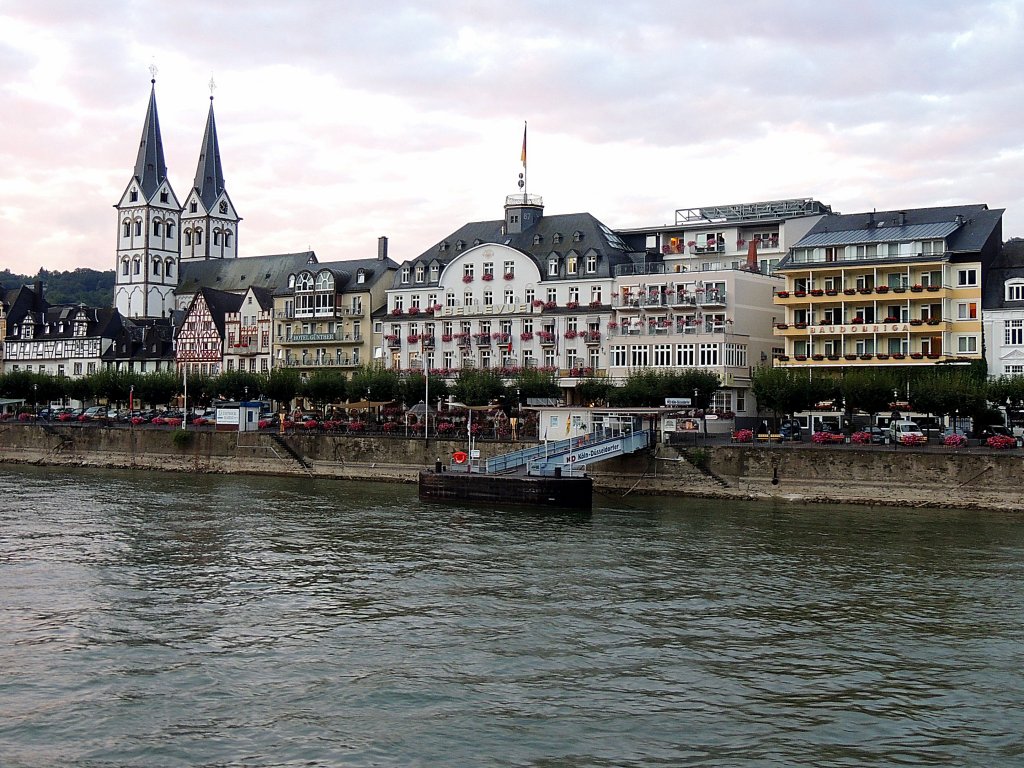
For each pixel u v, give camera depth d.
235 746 35.06
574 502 86.00
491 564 61.62
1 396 161.00
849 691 40.03
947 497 83.44
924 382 96.12
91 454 130.25
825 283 118.88
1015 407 99.62
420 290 147.75
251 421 124.06
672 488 94.75
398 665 42.81
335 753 34.53
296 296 162.12
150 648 44.91
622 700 39.06
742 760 34.19
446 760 34.06
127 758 34.16
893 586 55.78
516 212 145.38
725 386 120.81
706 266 135.62
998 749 35.00
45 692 39.62
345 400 137.12
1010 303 108.75
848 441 94.56
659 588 55.47
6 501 89.06
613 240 140.38
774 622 48.97
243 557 63.75
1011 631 47.56
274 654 44.16
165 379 151.88
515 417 118.81
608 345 130.25
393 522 77.81
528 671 42.12
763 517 80.00
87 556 63.81
